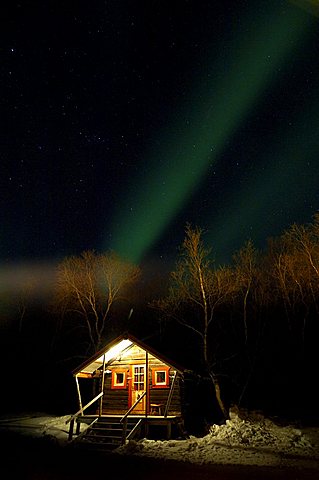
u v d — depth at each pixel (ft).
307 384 82.69
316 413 69.10
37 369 108.78
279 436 52.24
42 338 118.42
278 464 40.45
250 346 91.81
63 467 41.27
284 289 91.56
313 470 37.78
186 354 72.18
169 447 50.62
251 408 77.36
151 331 80.28
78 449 52.13
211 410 78.89
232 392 86.38
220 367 89.51
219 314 94.27
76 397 96.68
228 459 43.19
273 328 93.20
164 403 60.64
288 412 71.67
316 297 89.40
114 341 61.82
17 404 93.35
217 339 90.84
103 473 38.32
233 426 56.18
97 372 67.56
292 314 93.15
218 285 72.02
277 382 86.02
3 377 105.19
